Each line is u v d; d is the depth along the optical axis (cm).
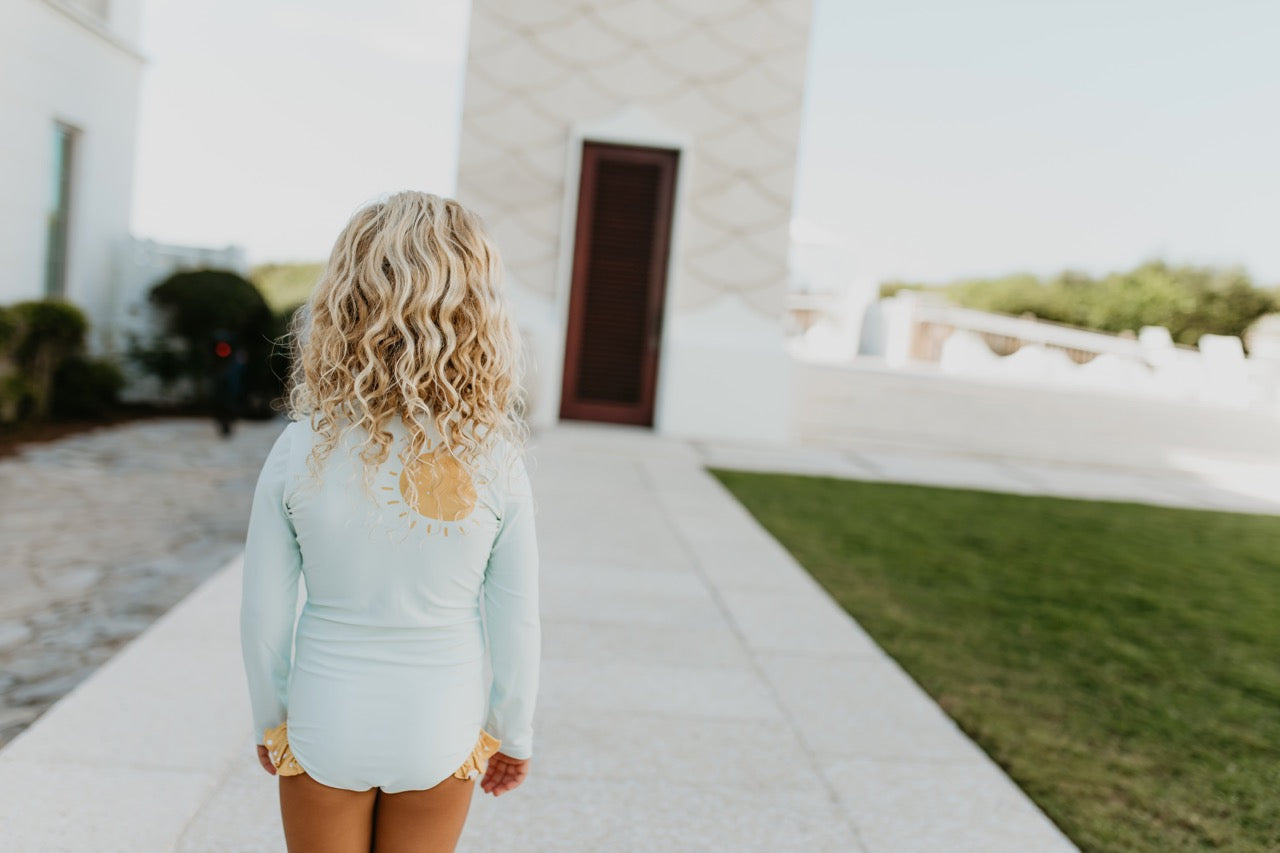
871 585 532
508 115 1030
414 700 140
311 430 138
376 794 147
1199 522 808
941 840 264
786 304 1066
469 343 140
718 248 1056
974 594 529
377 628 139
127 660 349
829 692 369
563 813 262
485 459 142
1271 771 327
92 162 1152
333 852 146
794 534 643
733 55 1038
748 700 355
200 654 359
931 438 1151
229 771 271
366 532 136
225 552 573
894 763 310
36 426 980
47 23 1018
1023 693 385
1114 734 350
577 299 1064
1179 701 389
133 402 1212
